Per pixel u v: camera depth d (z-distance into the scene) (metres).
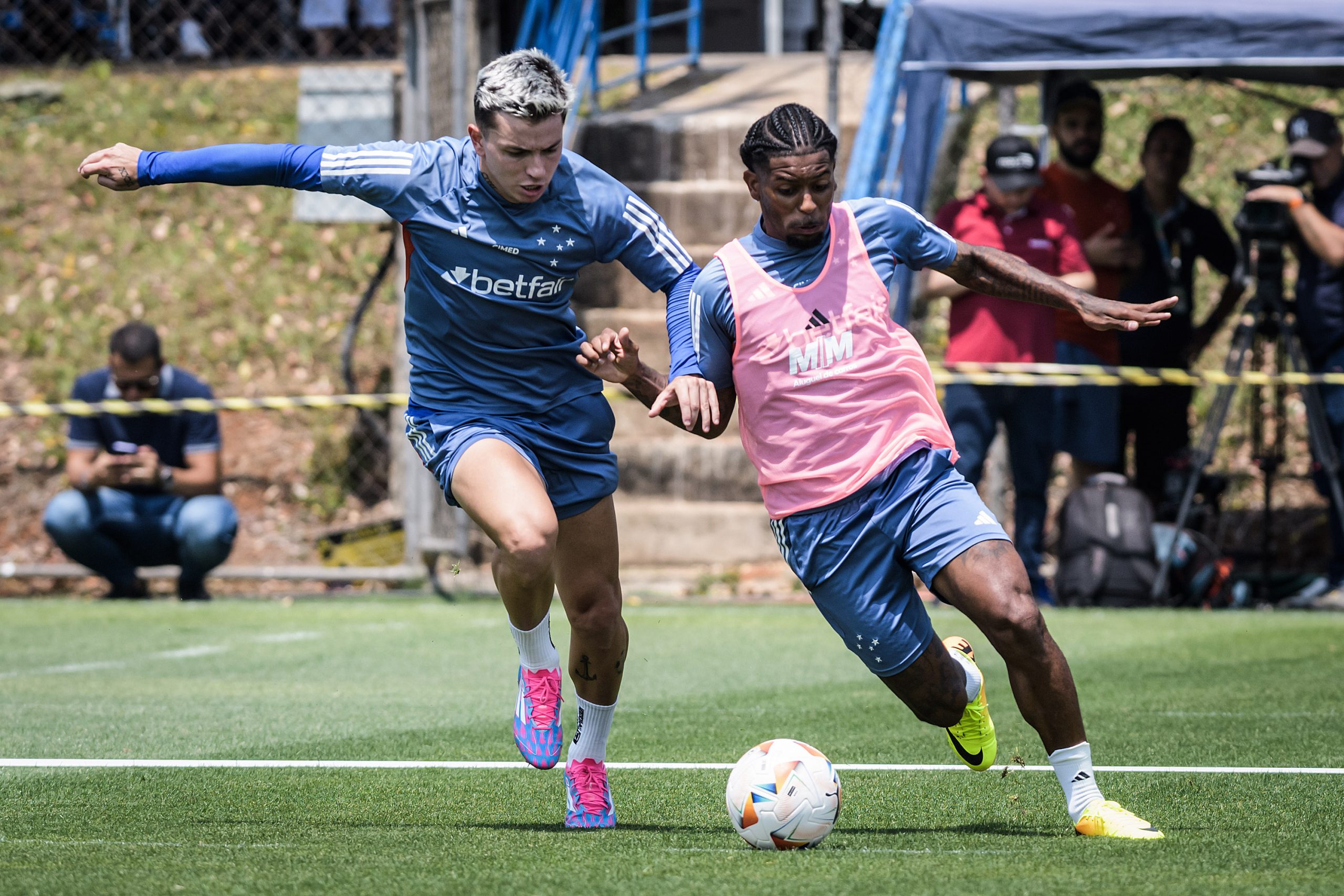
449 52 35.28
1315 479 33.09
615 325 39.75
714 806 14.05
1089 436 32.34
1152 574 31.58
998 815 13.45
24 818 13.32
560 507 13.59
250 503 40.19
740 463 38.34
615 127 43.59
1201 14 30.45
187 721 19.55
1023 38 31.11
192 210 47.88
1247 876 10.30
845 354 12.83
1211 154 45.56
